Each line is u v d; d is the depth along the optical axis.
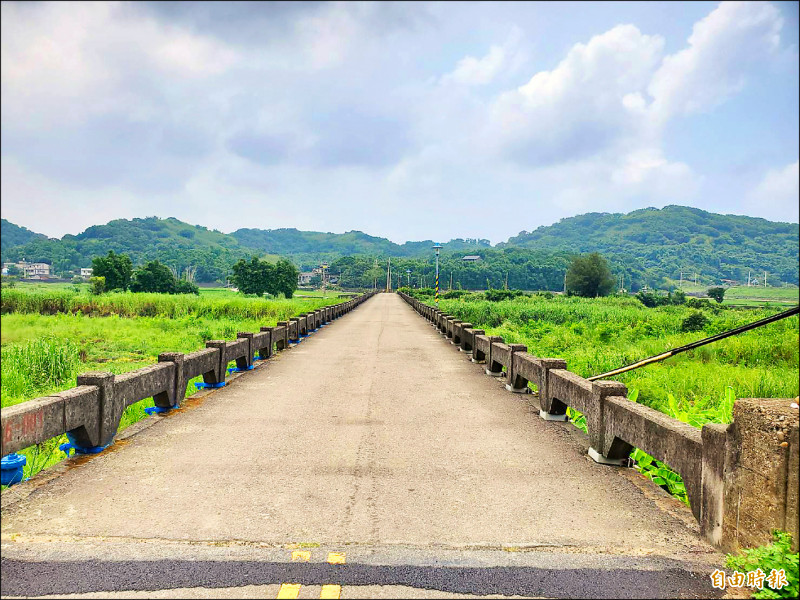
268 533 3.86
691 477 4.11
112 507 4.28
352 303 44.19
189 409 7.93
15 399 10.20
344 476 5.11
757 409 3.40
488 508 4.40
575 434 6.79
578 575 3.38
